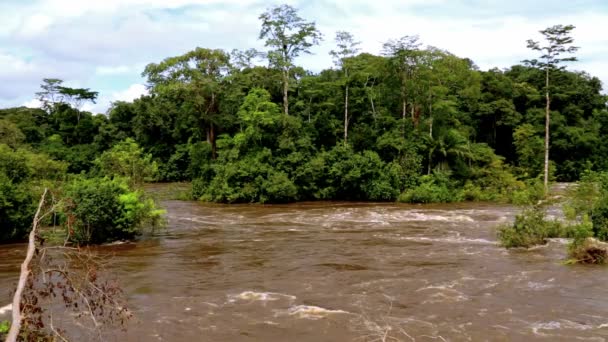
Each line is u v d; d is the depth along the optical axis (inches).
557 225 952.9
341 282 679.7
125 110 3058.6
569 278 679.1
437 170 1847.9
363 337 480.4
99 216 943.7
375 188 1747.0
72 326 503.5
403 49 1973.4
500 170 1893.5
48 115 3380.9
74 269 442.3
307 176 1792.6
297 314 550.3
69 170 2613.2
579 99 2979.8
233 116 2201.0
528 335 480.4
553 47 1849.2
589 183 963.3
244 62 2193.7
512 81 2822.3
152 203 1072.2
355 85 2085.4
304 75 2224.4
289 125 1860.2
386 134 1923.0
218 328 510.6
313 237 1035.3
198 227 1189.7
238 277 713.6
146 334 494.6
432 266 761.0
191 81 2126.0
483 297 601.6
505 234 911.7
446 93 2094.0
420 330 496.7
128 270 756.6
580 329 494.3
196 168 2053.4
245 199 1744.6
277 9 1913.1
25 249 933.8
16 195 1003.3
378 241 977.5
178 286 668.1
